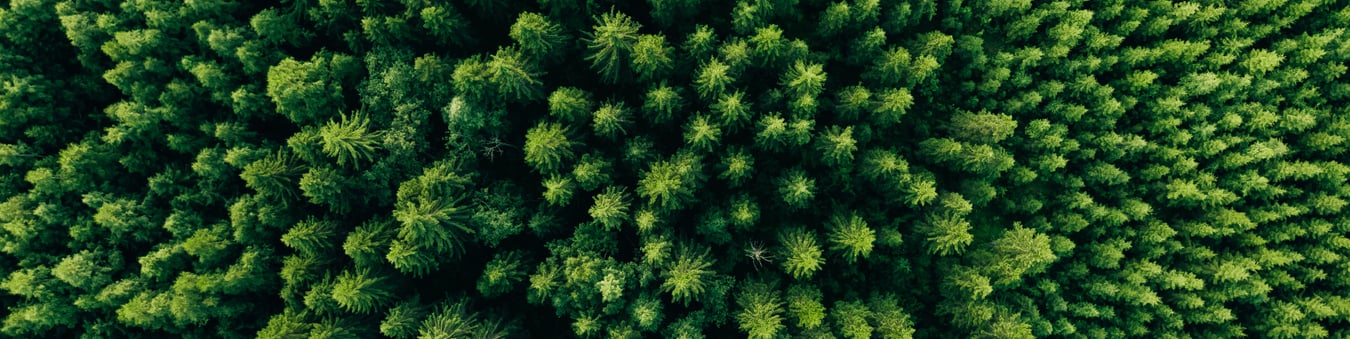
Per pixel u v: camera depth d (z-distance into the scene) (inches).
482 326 978.1
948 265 1085.1
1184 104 1105.4
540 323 1120.8
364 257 920.9
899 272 1125.1
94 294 947.3
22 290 912.9
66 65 1012.5
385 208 1004.6
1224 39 1106.1
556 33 914.1
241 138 954.1
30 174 914.7
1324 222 1099.3
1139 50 1079.0
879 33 957.8
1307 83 1116.5
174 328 995.3
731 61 920.3
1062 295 1128.8
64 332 1011.9
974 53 1059.9
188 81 965.8
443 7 890.7
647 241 956.0
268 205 932.0
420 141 939.3
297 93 871.7
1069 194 1114.1
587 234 978.7
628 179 1024.2
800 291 1008.2
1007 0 1030.4
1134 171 1134.4
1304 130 1131.3
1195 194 1065.5
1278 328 1110.4
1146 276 1093.8
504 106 939.3
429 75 903.7
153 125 952.9
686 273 924.6
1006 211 1135.0
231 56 932.0
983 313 1016.9
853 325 970.7
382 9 917.2
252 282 959.6
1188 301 1090.7
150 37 906.1
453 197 940.0
